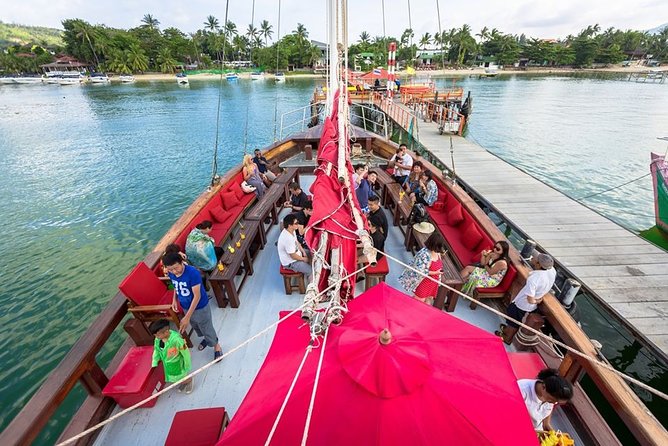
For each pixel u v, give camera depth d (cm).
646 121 2662
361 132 1187
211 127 2898
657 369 580
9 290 905
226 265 444
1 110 3859
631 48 9981
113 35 7688
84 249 1096
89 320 805
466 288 464
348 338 167
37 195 1524
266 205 601
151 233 1199
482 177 1187
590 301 713
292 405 153
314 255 237
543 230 848
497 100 3916
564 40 10594
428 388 151
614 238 809
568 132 2362
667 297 626
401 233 634
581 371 323
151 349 359
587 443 301
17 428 240
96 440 305
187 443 258
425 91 2717
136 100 4559
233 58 8912
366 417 142
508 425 147
